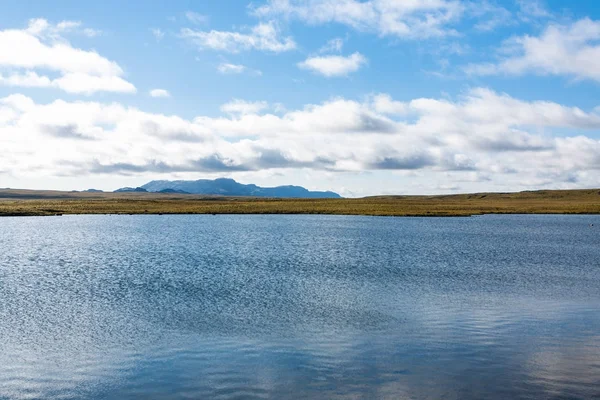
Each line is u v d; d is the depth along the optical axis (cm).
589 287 3731
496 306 3086
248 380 1892
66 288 3525
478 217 14625
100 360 2100
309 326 2605
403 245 6694
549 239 7888
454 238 7900
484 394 1767
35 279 3888
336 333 2488
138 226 10094
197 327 2572
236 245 6500
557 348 2272
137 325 2600
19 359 2114
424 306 3069
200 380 1894
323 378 1916
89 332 2478
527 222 12488
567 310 3000
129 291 3422
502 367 2028
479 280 3994
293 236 7931
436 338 2420
